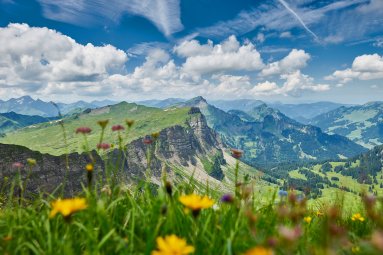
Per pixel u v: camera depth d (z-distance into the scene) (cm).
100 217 386
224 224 404
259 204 466
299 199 393
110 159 477
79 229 407
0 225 454
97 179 462
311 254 289
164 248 234
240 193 411
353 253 351
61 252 351
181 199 336
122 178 491
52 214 319
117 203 479
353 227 550
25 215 471
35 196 516
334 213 267
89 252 337
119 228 432
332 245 261
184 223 404
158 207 412
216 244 365
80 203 323
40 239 390
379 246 177
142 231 408
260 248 202
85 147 465
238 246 354
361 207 570
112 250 369
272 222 420
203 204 333
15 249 370
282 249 278
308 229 478
